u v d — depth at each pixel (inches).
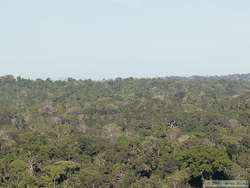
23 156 4795.8
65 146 5196.9
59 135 5974.4
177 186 4372.5
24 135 5629.9
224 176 4510.3
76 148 5182.1
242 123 6899.6
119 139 5502.0
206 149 4515.3
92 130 6555.1
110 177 4483.3
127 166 4672.7
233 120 6909.5
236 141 5369.1
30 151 4960.6
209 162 4456.2
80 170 4645.7
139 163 4645.7
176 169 4630.9
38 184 4330.7
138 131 6378.0
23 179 4306.1
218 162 4446.4
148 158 4712.1
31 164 4638.3
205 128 6461.6
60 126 6614.2
